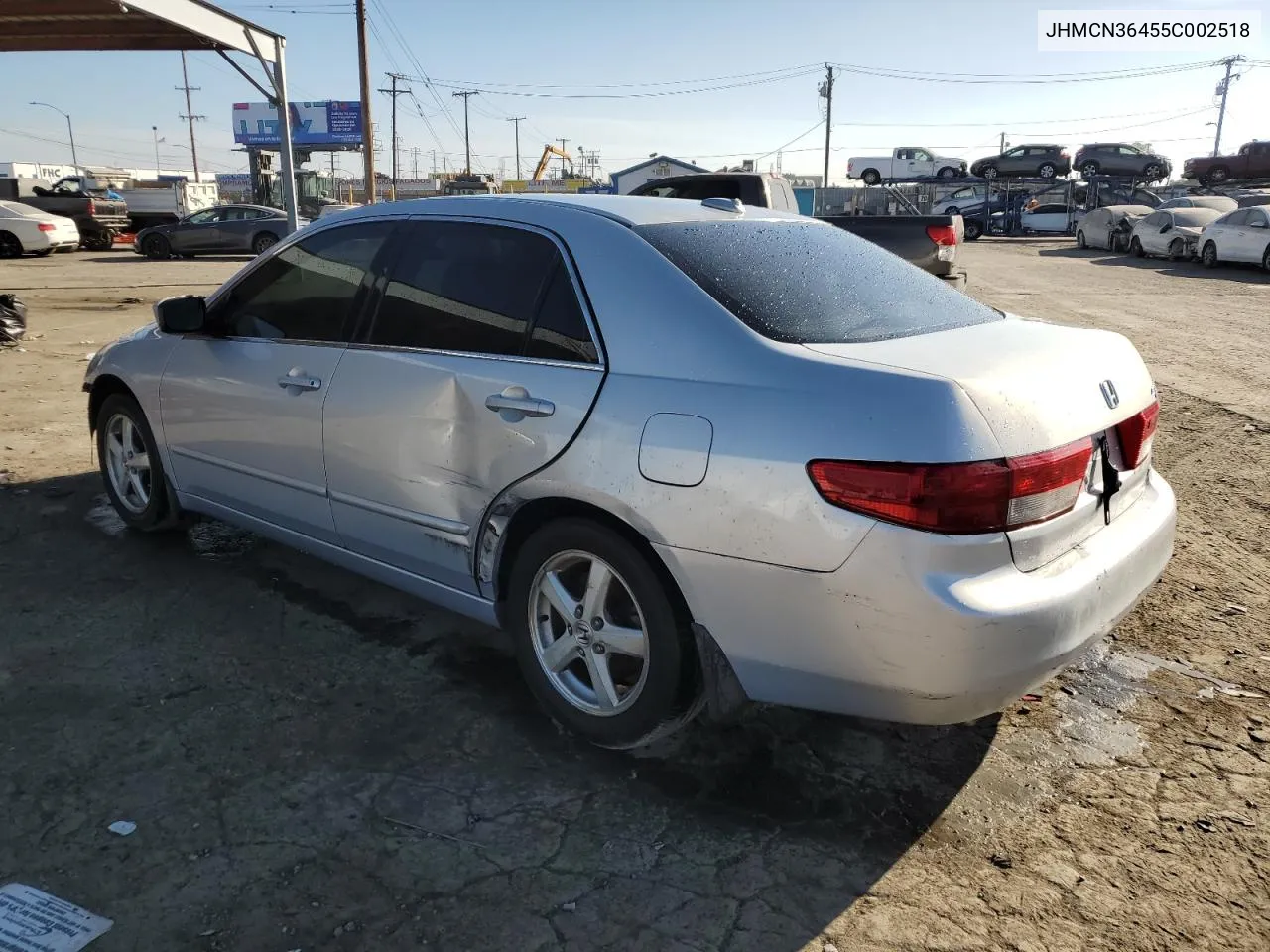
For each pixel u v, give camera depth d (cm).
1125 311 1421
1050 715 332
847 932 234
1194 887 251
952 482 230
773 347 261
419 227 348
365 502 350
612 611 296
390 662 359
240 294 405
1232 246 2175
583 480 279
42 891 239
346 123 5600
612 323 287
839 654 246
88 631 376
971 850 264
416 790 284
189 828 264
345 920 233
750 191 1177
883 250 380
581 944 228
